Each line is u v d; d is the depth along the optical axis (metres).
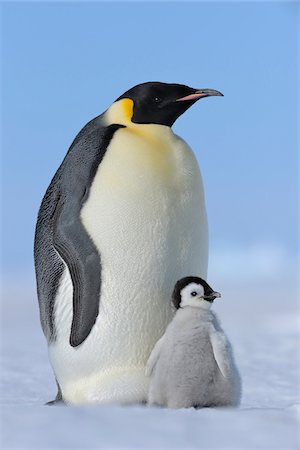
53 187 12.80
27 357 24.25
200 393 10.30
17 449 6.33
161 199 11.64
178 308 10.75
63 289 12.02
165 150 12.02
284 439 6.82
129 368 11.76
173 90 12.31
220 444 6.64
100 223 11.59
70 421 7.23
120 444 6.50
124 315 11.62
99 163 11.80
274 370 19.97
